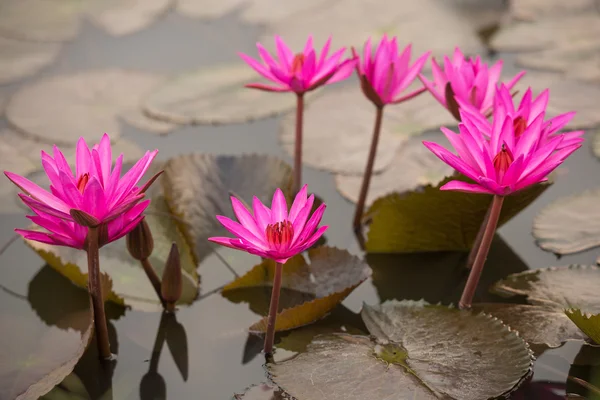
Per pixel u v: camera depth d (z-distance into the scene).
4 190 3.42
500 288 3.24
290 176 3.39
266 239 3.06
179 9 4.01
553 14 3.93
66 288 3.28
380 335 3.16
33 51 3.82
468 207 3.27
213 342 3.19
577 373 3.12
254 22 3.94
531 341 3.15
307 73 3.29
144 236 3.18
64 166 3.08
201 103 3.63
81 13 3.98
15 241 3.35
